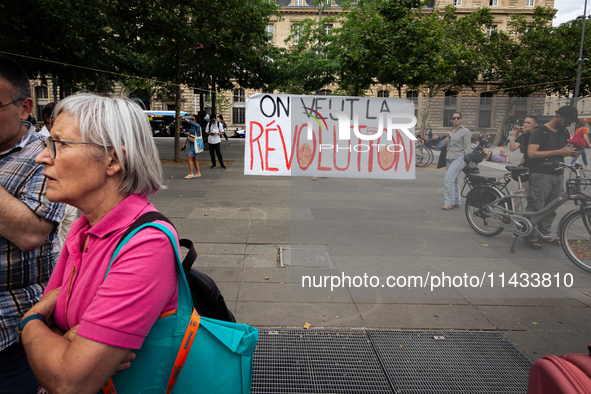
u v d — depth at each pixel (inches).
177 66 471.2
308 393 82.8
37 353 33.4
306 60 681.0
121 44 502.9
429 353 96.5
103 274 34.8
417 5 422.3
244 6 467.2
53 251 55.9
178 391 38.4
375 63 418.6
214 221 216.7
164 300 35.0
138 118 38.7
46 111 98.7
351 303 119.0
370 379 87.3
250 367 43.4
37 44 449.4
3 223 46.1
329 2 692.1
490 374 89.0
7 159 50.6
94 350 31.3
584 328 106.3
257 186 329.1
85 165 36.1
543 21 942.4
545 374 47.0
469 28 914.7
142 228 35.2
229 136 1520.7
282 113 99.6
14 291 51.4
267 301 121.3
